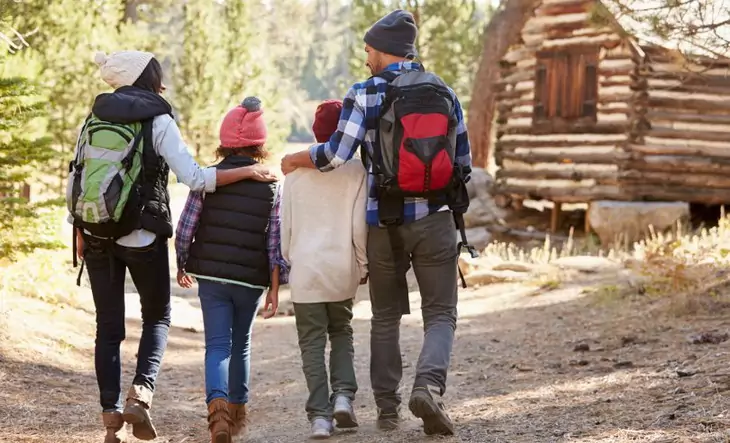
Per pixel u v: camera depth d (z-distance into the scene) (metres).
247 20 34.00
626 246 18.52
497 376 7.78
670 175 21.80
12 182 10.91
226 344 5.22
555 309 11.78
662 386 6.11
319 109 5.53
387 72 5.26
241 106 5.43
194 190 5.11
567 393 6.44
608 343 8.61
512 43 22.66
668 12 11.62
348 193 5.43
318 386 5.47
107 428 5.05
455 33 32.22
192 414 7.02
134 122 4.89
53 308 10.14
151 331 5.19
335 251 5.39
